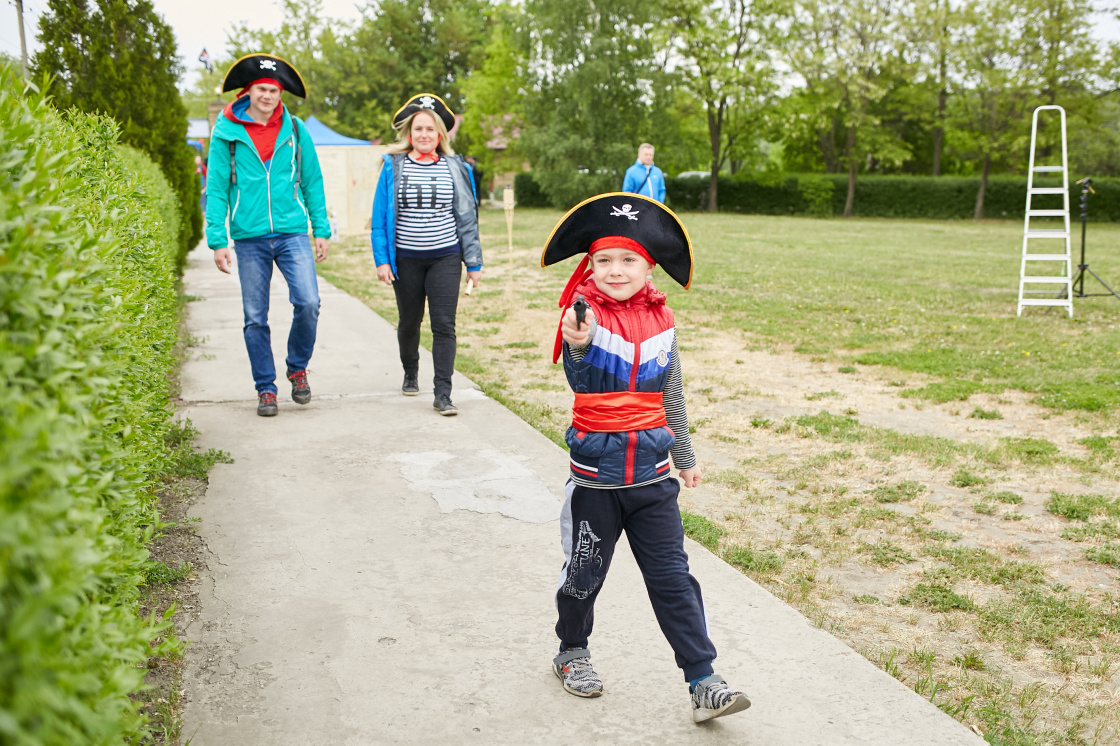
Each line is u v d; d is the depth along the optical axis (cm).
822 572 393
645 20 4066
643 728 259
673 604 260
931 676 308
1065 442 598
